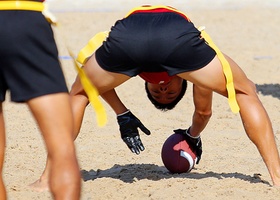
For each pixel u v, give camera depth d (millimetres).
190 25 11820
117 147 15922
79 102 12297
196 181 12586
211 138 16625
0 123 10039
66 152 8945
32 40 9000
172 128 17766
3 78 9242
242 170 13977
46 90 8938
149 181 12719
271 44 32531
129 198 11836
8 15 9008
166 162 13641
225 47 31406
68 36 34031
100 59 11938
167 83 12609
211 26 37688
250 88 12289
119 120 13156
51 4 46281
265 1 48000
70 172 8875
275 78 24906
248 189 12148
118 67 11859
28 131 17188
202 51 11719
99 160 14852
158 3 47031
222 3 47156
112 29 11906
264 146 12203
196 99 13180
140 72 12023
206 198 11656
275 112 19547
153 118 18734
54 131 8961
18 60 8969
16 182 12922
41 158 14859
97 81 12062
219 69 11844
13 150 15461
